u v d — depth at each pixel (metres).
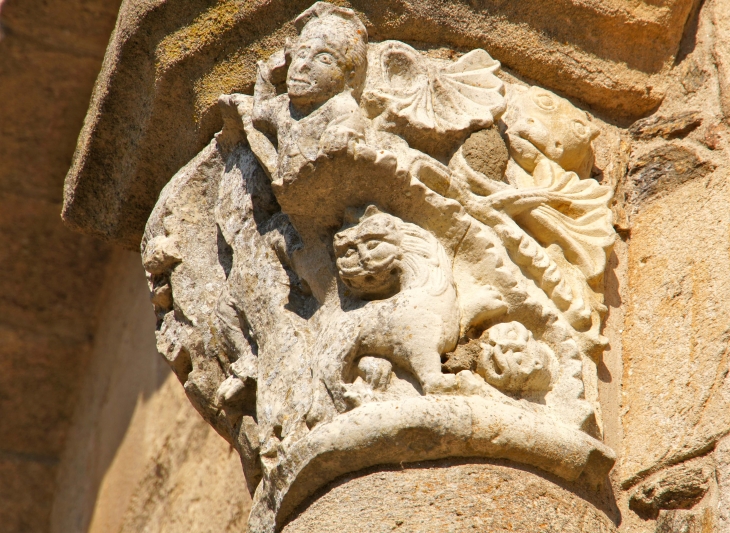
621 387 6.47
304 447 5.60
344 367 5.74
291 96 6.19
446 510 5.30
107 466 12.95
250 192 6.93
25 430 15.07
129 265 13.97
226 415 6.66
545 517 5.43
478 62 6.84
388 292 5.98
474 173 6.36
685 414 6.09
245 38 7.25
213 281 7.18
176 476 11.15
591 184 6.77
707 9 7.62
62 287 14.60
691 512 5.75
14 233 14.02
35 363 14.82
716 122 7.09
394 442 5.40
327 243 6.34
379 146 6.22
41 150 13.32
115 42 7.71
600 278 6.48
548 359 5.97
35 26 12.01
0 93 12.56
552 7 7.20
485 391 5.68
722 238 6.55
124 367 13.30
